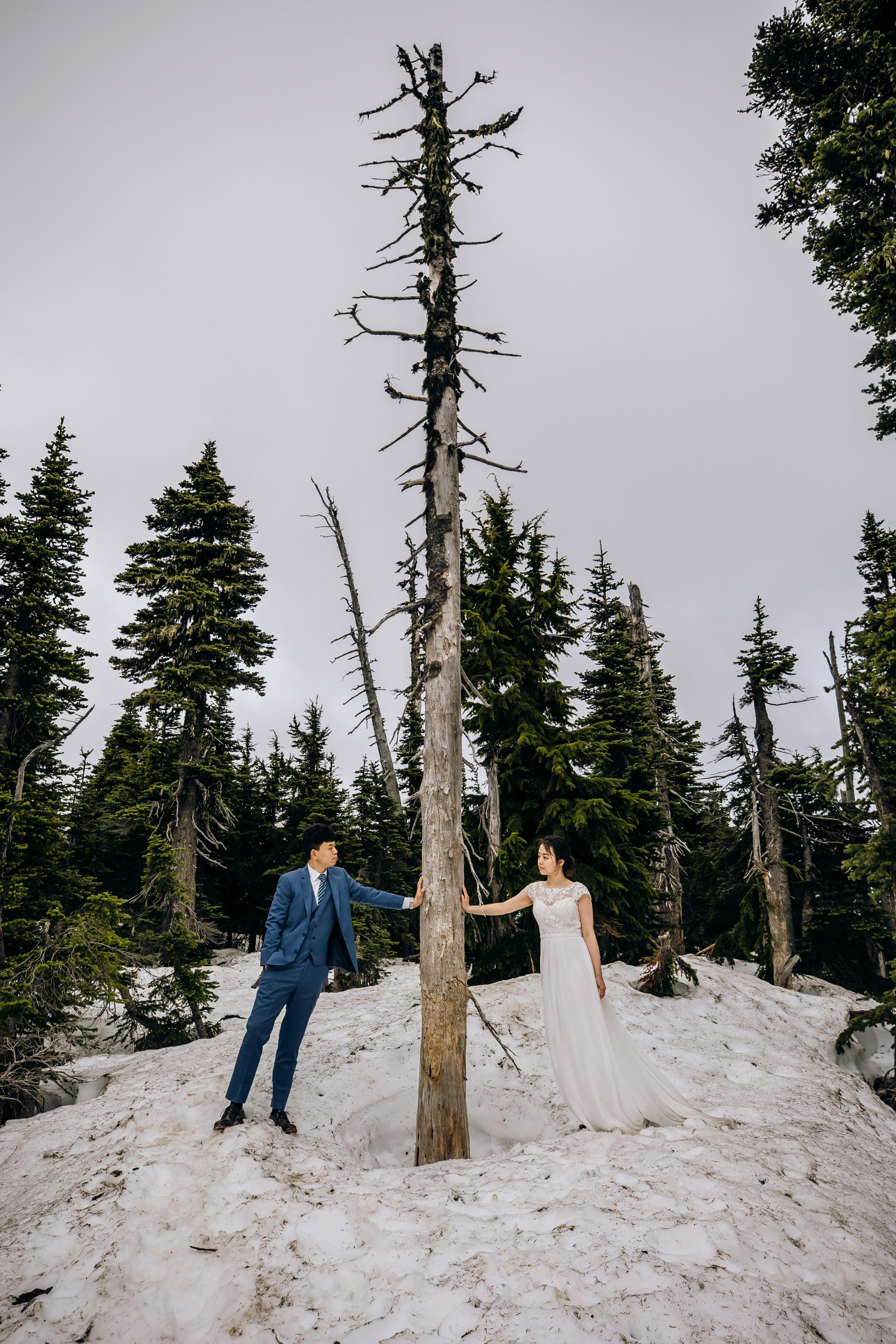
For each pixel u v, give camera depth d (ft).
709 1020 27.07
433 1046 16.65
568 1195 11.94
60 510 48.16
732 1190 11.91
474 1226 11.00
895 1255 10.55
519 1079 20.40
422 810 18.85
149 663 62.44
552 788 38.96
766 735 64.44
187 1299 9.85
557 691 41.70
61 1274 10.41
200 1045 22.89
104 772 96.02
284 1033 16.06
